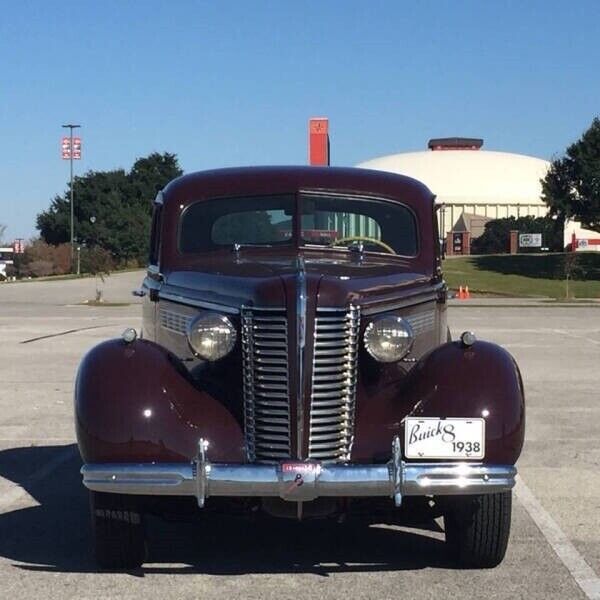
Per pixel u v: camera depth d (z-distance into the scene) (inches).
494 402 188.5
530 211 4099.4
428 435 185.6
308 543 229.3
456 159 4431.6
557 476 298.2
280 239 243.8
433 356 199.9
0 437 365.4
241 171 253.0
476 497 198.1
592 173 2122.3
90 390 189.8
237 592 193.2
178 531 239.3
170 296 216.2
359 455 188.2
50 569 208.5
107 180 3435.0
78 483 294.4
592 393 477.1
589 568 208.4
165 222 243.6
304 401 184.5
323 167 257.6
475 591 193.3
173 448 185.3
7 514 257.8
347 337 190.9
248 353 190.1
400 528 241.8
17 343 734.5
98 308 1304.1
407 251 246.5
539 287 1910.7
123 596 190.5
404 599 188.5
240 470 179.9
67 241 3398.1
